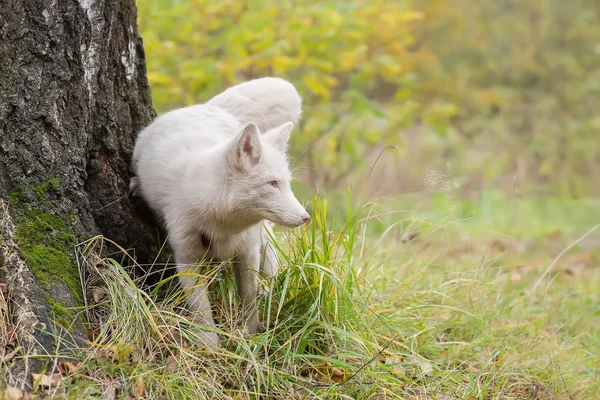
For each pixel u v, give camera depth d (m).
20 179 6.96
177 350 6.75
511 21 25.89
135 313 6.71
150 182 7.72
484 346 8.56
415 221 11.39
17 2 6.93
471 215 11.26
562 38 26.75
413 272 9.82
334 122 16.53
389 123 16.58
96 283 7.14
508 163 24.77
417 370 7.54
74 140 7.35
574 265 14.30
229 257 7.75
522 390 7.93
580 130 25.00
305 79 14.23
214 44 14.35
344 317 7.47
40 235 6.88
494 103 24.47
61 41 7.18
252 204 7.23
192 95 14.35
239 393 6.57
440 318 8.91
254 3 14.60
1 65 6.89
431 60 21.20
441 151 22.33
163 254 8.32
